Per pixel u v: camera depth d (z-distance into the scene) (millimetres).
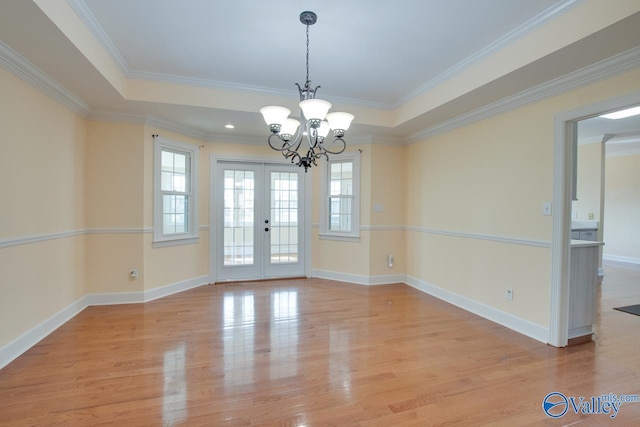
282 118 2324
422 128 4434
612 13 1916
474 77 2979
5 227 2402
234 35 2625
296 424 1799
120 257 3875
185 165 4645
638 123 4770
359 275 5066
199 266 4863
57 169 3105
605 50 2227
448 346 2811
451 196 4102
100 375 2277
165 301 4035
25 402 1955
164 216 4336
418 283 4781
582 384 2221
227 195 5133
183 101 3502
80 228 3594
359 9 2268
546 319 2889
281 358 2568
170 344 2799
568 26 2168
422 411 1924
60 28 2059
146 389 2115
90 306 3770
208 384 2186
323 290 4656
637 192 6941
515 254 3197
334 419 1843
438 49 2832
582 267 2938
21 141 2576
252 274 5273
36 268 2791
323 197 5414
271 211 5352
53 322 3061
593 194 5816
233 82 3570
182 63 3133
